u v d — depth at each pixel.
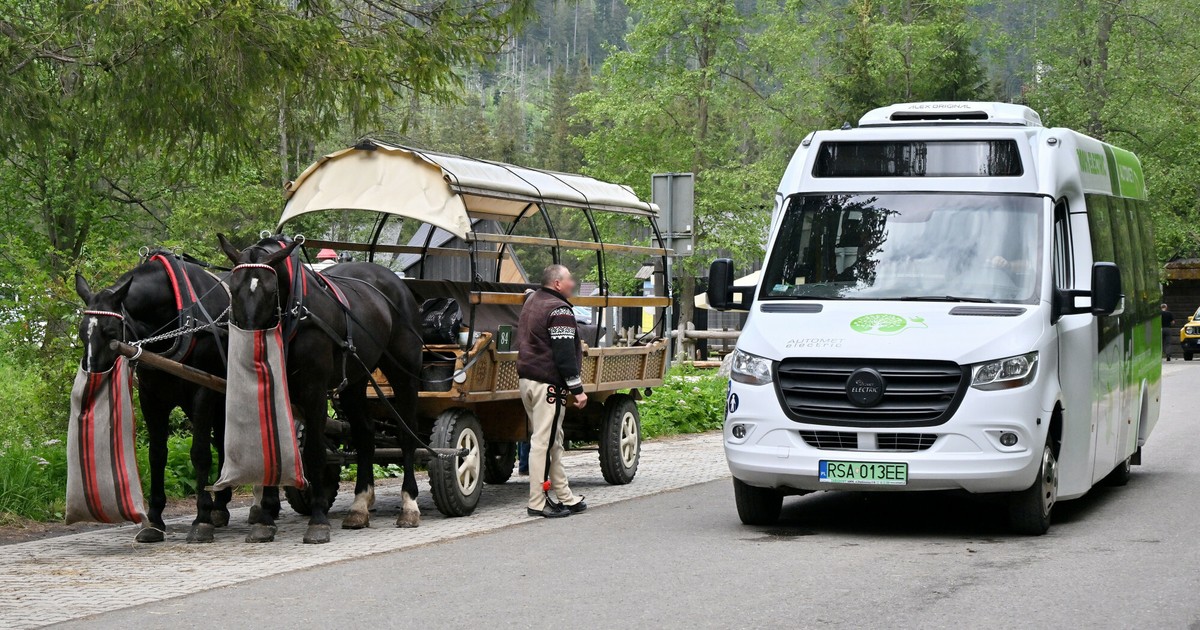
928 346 9.03
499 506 11.82
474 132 84.81
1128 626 6.31
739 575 7.79
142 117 12.91
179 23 11.94
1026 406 8.97
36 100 12.55
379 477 14.35
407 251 13.18
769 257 10.27
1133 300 12.37
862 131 10.45
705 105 42.41
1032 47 45.81
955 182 10.16
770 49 42.38
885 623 6.41
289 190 11.60
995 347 9.02
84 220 22.78
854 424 9.04
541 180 12.23
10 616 6.97
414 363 10.80
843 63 43.00
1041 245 9.77
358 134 14.19
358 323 10.10
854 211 10.23
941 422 8.91
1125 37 44.47
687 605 6.91
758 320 9.74
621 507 11.45
